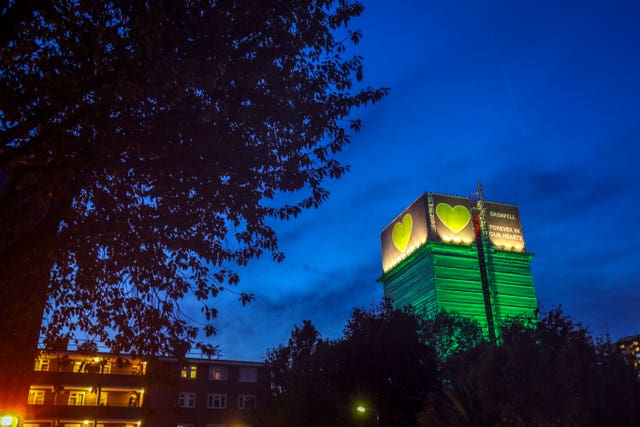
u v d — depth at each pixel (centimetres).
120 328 1345
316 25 1275
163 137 1091
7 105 1016
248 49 1161
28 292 1259
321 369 4344
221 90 1141
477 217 18750
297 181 1316
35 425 5762
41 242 1031
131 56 1012
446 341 6225
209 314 1367
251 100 1184
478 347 4516
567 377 2617
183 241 1265
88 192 1255
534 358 2700
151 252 1280
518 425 2489
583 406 2578
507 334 3650
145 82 1043
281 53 1197
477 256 18088
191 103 1099
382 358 4019
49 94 949
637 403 2653
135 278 1342
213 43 1104
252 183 1273
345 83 1351
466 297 17300
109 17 1086
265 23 1163
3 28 947
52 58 1045
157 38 998
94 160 1003
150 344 1331
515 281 18000
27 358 1464
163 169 1127
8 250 1001
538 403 2523
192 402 6594
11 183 955
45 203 1197
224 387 6812
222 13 1113
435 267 17538
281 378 4822
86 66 1039
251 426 6600
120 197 1244
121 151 1080
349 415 3997
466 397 2702
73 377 6003
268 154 1250
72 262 1327
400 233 19638
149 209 1243
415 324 4319
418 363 4034
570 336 3089
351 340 4256
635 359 2956
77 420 5916
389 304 4475
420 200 18875
